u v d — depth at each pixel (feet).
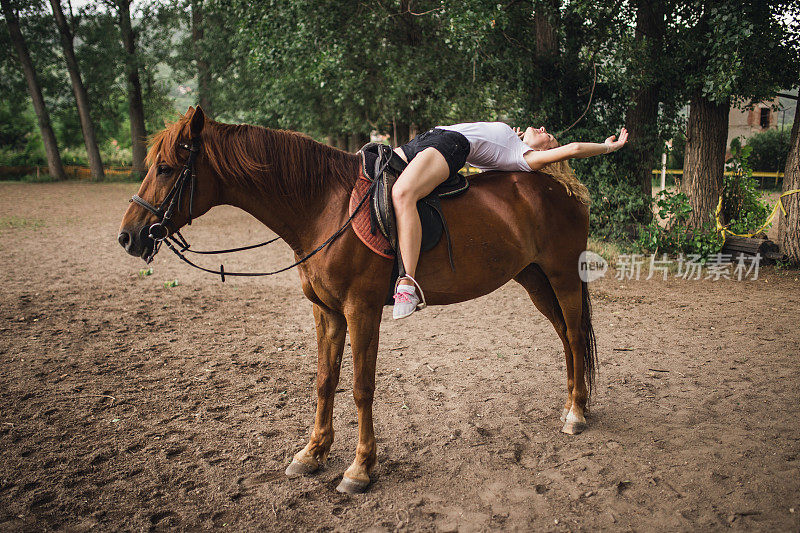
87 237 39.70
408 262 8.38
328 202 8.77
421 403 12.65
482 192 9.76
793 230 26.25
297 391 13.48
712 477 9.09
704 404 12.10
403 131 48.32
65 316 20.02
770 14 24.85
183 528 8.11
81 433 11.12
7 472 9.61
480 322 19.56
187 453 10.36
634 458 9.85
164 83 97.19
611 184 31.37
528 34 33.50
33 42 90.68
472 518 8.23
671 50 28.50
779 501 8.34
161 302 22.49
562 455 10.09
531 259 10.38
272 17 33.76
